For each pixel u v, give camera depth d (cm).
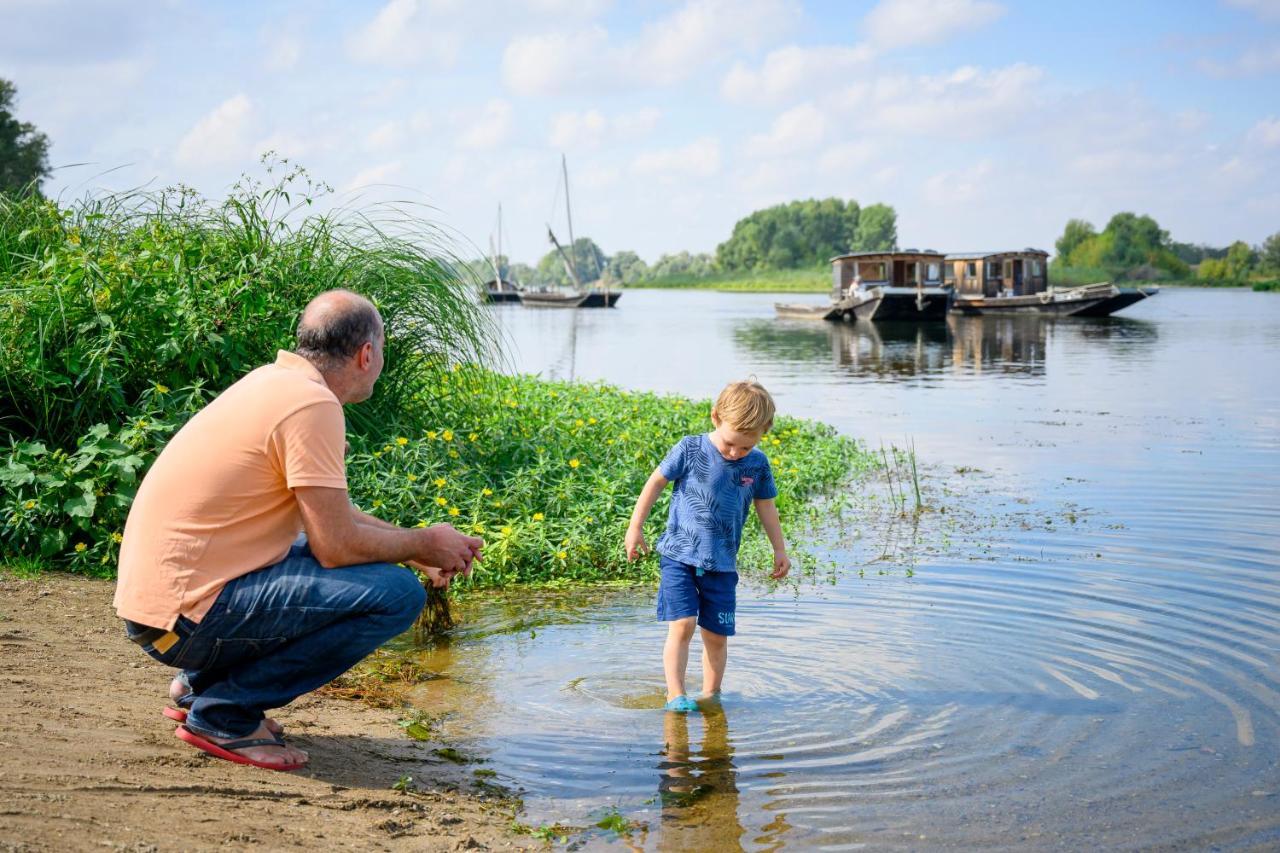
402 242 849
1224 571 660
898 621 571
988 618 575
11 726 335
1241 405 1563
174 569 333
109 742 340
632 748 406
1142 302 7238
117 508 610
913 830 338
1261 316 4909
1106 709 444
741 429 464
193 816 293
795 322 4809
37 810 270
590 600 624
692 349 3039
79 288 683
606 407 1149
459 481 760
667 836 335
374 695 461
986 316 4872
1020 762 392
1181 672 488
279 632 341
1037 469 1050
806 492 961
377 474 723
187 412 666
